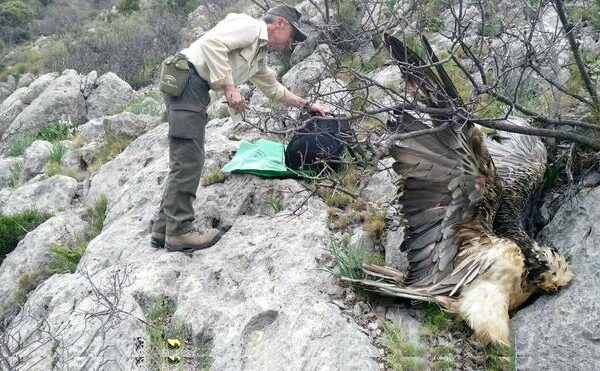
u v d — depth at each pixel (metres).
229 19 4.83
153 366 4.09
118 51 19.81
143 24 22.67
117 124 9.02
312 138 5.24
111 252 5.40
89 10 35.25
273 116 4.51
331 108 5.81
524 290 3.84
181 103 4.76
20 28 31.45
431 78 4.10
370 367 3.58
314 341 3.77
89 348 4.11
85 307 4.50
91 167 8.54
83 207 7.40
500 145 4.79
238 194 5.51
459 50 6.48
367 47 7.55
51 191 7.96
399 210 4.40
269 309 4.13
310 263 4.46
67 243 6.71
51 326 4.54
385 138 3.93
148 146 7.52
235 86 4.93
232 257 4.83
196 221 5.39
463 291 3.82
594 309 3.59
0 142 14.33
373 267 4.23
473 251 3.90
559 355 3.53
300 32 4.98
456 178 4.02
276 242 4.76
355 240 4.64
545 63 5.51
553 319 3.67
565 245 4.11
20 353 4.45
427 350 3.74
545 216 4.51
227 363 3.95
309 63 7.52
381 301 4.09
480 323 3.66
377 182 5.14
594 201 4.16
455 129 3.94
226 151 6.16
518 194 4.27
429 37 7.04
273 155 5.82
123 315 4.27
